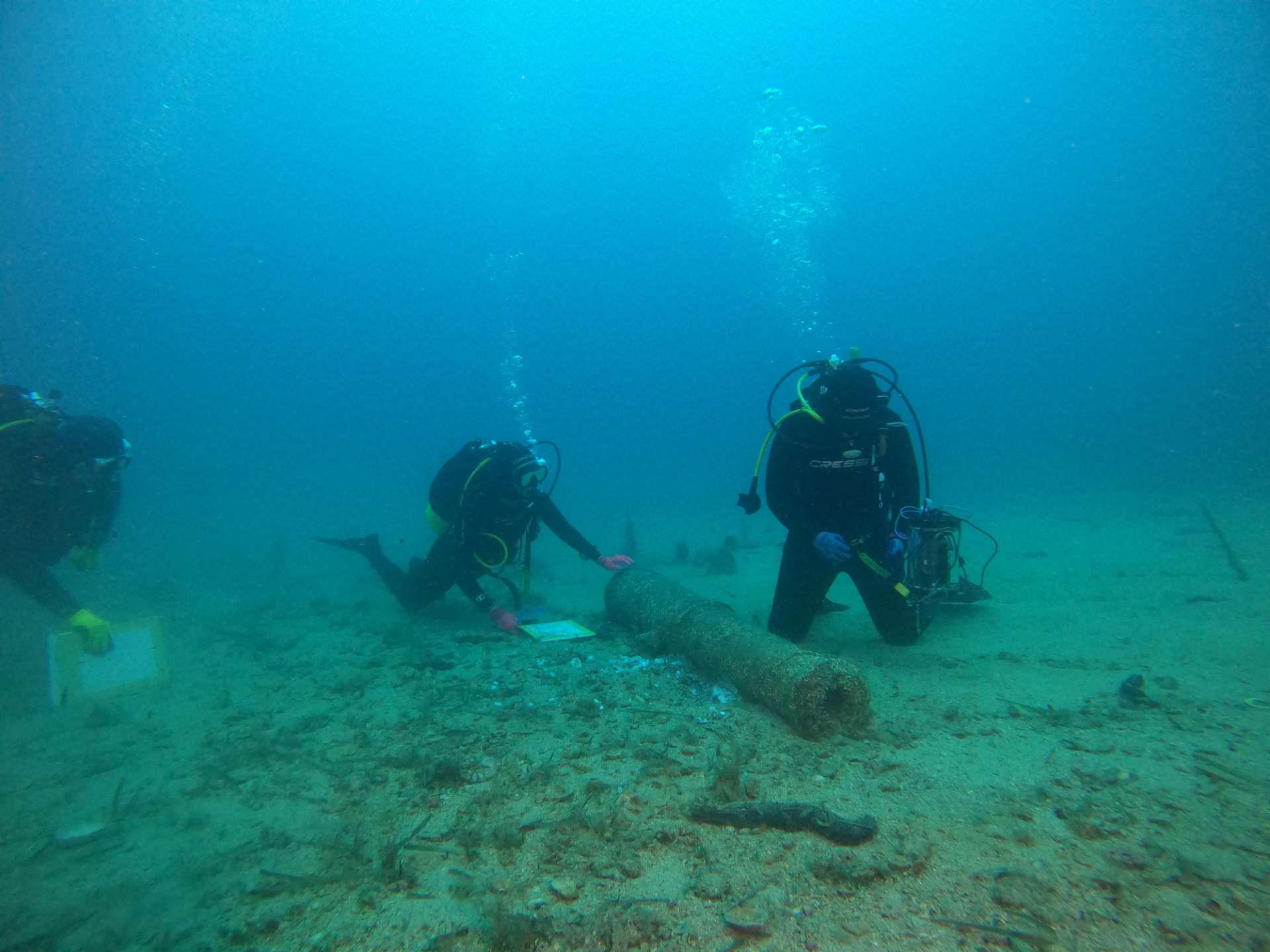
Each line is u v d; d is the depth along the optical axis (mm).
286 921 2141
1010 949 1865
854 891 2156
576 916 2092
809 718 3326
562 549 11273
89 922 2176
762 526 13242
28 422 4465
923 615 4715
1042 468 23016
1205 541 7797
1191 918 1940
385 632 5836
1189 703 3473
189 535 14977
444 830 2631
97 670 3967
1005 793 2691
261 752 3426
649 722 3602
